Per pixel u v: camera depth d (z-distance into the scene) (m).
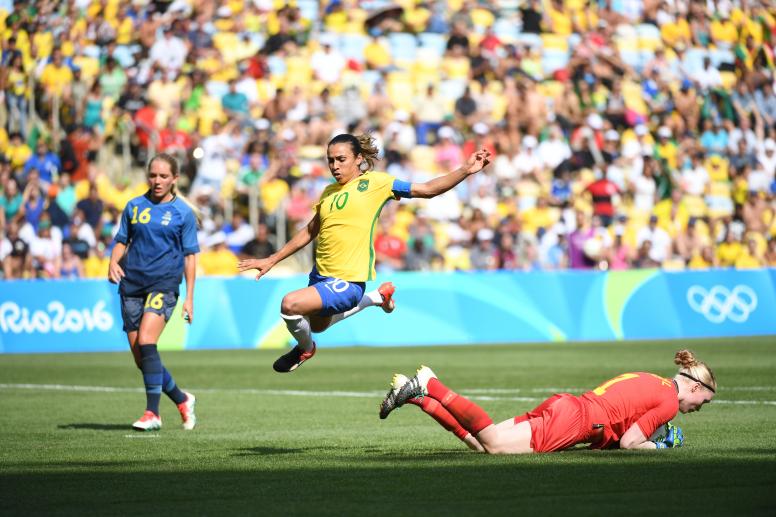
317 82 96.62
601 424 24.23
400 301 74.62
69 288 70.00
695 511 17.42
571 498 18.72
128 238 32.53
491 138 94.69
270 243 85.19
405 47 101.94
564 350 67.50
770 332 82.50
